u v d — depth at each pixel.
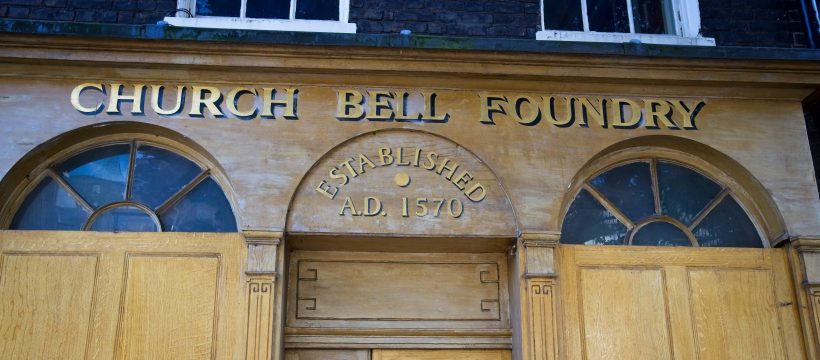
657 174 5.72
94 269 5.01
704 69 5.57
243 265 5.07
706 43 6.10
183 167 5.39
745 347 5.26
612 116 5.61
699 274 5.39
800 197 5.54
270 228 5.07
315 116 5.39
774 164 5.61
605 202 5.59
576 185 5.57
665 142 5.70
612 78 5.54
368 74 5.43
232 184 5.18
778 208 5.49
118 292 4.98
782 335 5.30
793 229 5.44
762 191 5.57
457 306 5.41
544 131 5.51
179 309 4.97
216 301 5.00
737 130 5.68
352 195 5.25
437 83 5.54
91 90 5.32
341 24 5.85
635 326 5.22
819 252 5.40
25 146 5.15
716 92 5.74
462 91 5.56
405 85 5.52
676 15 6.29
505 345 5.36
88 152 5.38
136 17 5.71
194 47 5.22
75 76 5.33
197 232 5.16
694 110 5.69
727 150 5.61
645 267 5.36
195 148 5.36
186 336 4.93
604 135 5.56
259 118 5.35
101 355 4.86
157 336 4.92
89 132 5.32
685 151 5.76
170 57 5.27
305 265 5.38
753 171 5.58
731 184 5.74
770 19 6.27
